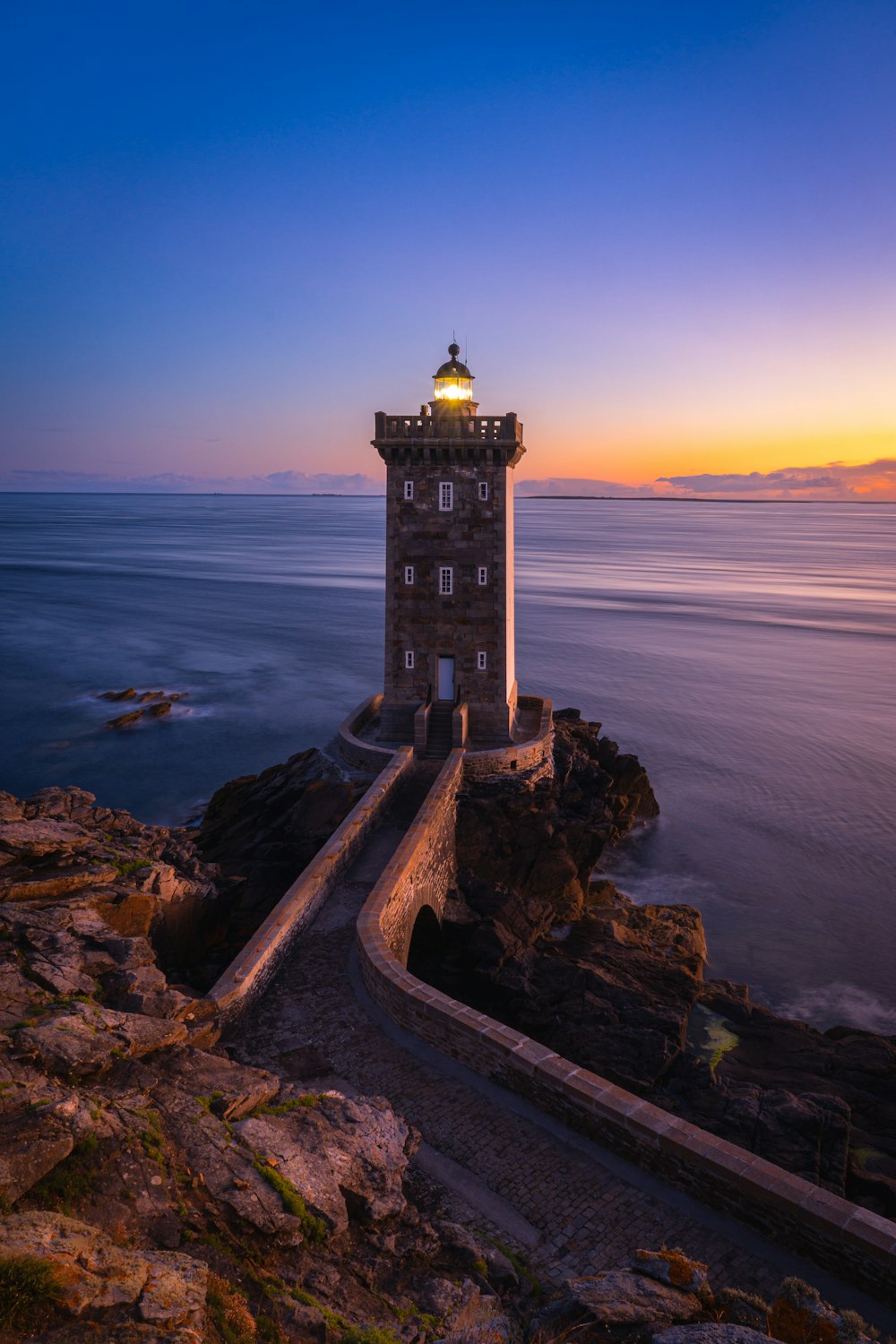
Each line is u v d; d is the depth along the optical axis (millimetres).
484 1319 10938
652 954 36250
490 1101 17859
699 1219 14695
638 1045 27656
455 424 41938
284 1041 19766
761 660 101875
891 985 37844
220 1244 10102
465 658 43688
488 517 42500
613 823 50906
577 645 109438
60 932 17562
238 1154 11727
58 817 25688
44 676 88562
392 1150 13688
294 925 24609
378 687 86188
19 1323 7621
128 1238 9617
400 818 35094
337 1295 10359
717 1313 11266
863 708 81438
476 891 37219
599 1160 16125
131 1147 10898
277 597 149625
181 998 16766
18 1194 9477
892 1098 28250
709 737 72125
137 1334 7844
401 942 28250
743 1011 33656
